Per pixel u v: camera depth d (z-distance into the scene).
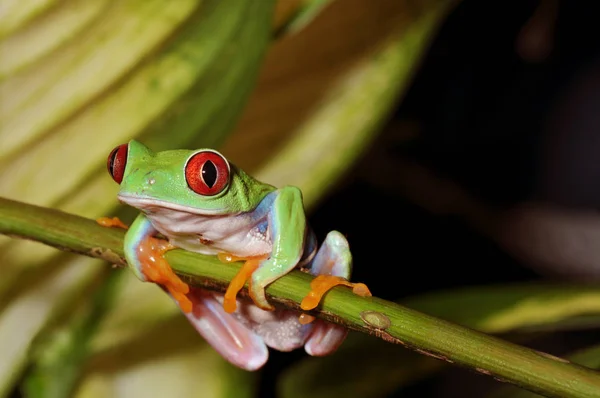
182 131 0.33
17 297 0.35
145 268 0.29
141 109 0.33
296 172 0.37
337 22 0.36
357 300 0.27
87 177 0.33
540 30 0.52
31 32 0.31
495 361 0.26
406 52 0.37
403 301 0.35
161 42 0.32
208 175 0.28
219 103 0.33
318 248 0.30
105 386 0.38
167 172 0.29
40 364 0.36
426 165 0.61
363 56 0.37
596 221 0.59
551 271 0.57
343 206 0.59
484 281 0.58
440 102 0.60
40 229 0.28
